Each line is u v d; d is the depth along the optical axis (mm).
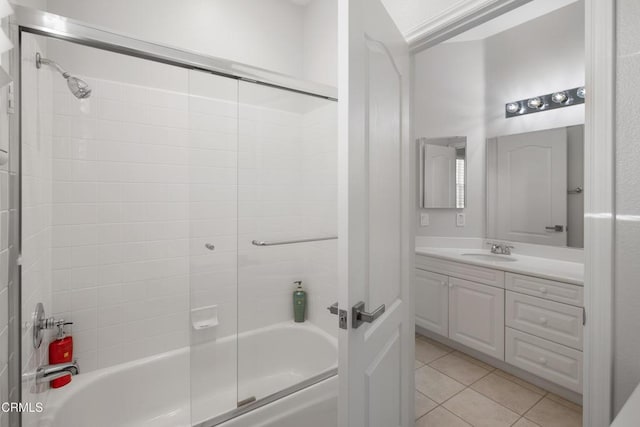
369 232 1068
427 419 1812
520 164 2680
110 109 1768
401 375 1437
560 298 1956
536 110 2572
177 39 1984
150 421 1804
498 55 2795
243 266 1868
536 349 2080
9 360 1062
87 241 1725
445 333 2672
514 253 2717
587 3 983
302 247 2027
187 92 1984
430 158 3084
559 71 2455
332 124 2092
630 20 907
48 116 1560
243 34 2242
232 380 1779
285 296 1987
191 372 1655
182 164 1985
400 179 1405
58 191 1641
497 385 2148
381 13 1158
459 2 1301
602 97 950
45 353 1523
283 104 1939
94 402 1655
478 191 2943
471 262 2467
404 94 1438
